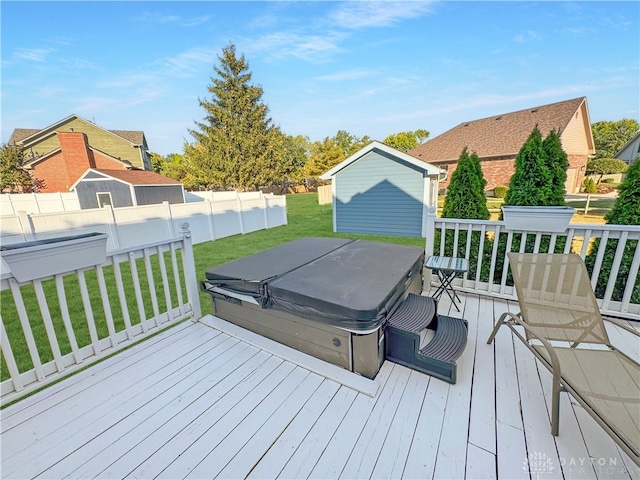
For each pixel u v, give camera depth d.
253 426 1.50
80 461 1.34
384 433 1.43
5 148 14.70
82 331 2.99
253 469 1.28
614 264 2.37
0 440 1.46
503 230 2.74
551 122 14.03
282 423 1.52
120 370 1.98
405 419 1.51
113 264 2.05
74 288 4.44
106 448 1.40
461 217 3.65
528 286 2.02
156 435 1.47
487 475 1.21
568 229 2.46
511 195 3.29
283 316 2.13
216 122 18.88
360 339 1.78
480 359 1.97
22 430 1.51
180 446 1.40
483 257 3.32
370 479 1.21
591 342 1.79
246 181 18.73
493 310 2.71
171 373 1.94
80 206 11.38
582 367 1.51
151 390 1.79
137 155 19.39
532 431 1.41
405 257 2.80
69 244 1.74
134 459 1.34
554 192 3.06
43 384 1.76
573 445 1.33
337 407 1.61
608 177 19.59
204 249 6.89
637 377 1.44
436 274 3.24
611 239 2.60
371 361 1.77
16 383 1.66
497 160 14.71
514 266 2.06
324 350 1.97
